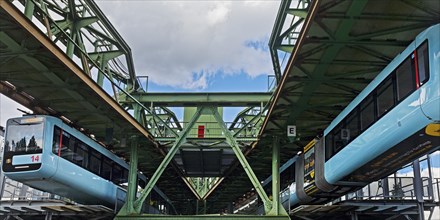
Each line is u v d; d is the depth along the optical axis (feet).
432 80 38.73
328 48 49.34
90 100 67.36
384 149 49.65
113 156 90.17
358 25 44.88
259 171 117.19
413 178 78.13
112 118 75.10
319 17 43.04
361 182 65.77
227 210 205.98
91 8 68.33
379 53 50.19
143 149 95.45
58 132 67.05
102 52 84.69
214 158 107.96
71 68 55.83
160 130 107.45
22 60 53.67
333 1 40.78
